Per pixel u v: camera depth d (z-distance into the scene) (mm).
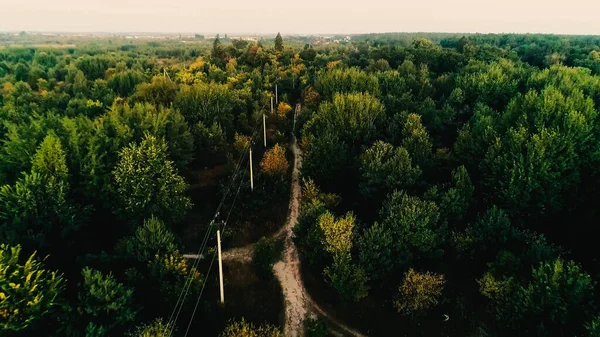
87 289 29047
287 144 73312
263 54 120688
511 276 32062
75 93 91500
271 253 40250
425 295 33594
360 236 37844
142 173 42281
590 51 112438
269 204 52719
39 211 37375
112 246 42281
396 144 57844
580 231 38938
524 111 52656
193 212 50656
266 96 89375
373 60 110750
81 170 42812
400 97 76000
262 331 30406
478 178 49094
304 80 105312
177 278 33469
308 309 37031
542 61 110250
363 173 48625
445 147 56625
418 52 108188
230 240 46031
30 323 26156
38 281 27500
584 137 43469
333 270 37156
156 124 53719
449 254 41000
